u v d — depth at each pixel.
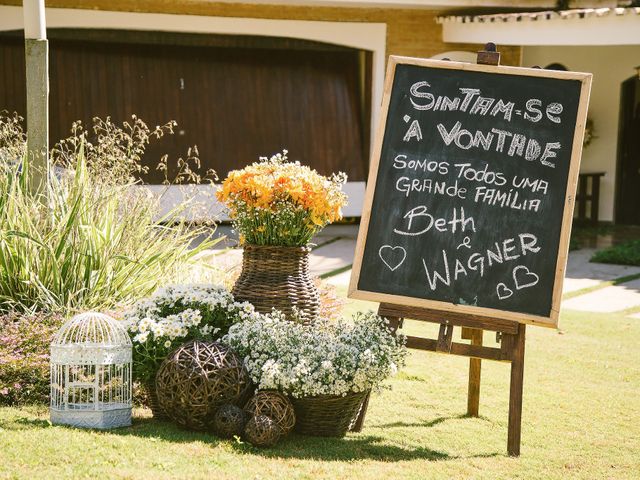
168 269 5.87
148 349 4.19
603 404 5.17
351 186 13.38
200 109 12.50
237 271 6.61
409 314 4.40
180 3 12.05
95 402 4.03
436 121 4.53
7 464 3.38
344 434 4.29
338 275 9.48
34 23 5.80
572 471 3.99
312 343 4.16
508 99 4.47
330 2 11.98
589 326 7.36
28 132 5.85
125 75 12.11
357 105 13.55
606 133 14.53
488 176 4.42
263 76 12.93
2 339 4.58
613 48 14.30
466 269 4.34
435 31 13.36
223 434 3.92
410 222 4.44
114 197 5.81
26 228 5.38
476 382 4.85
